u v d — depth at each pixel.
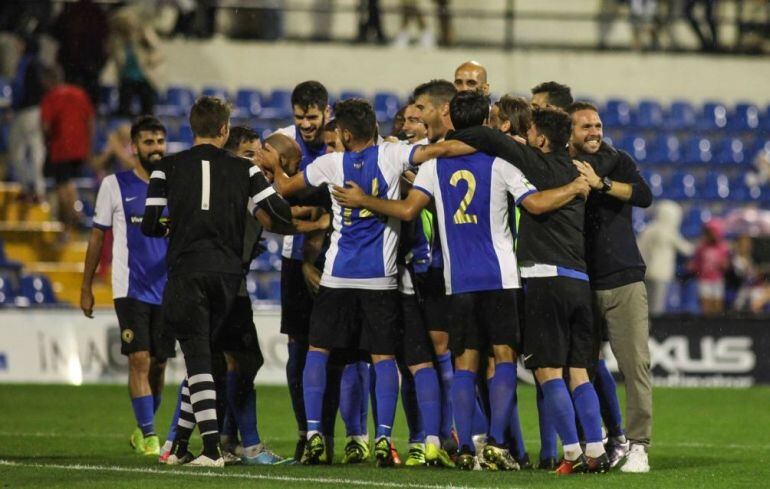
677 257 70.56
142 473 27.22
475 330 28.84
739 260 68.56
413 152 29.23
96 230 34.75
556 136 28.77
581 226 28.62
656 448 36.34
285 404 48.47
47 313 55.72
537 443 37.62
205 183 28.91
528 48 77.94
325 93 31.69
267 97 73.56
